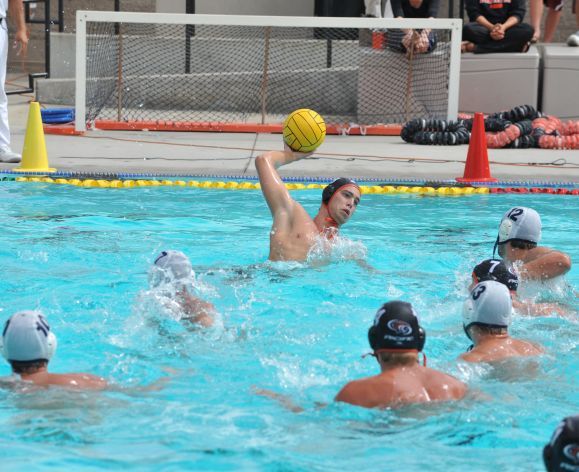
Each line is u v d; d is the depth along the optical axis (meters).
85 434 6.69
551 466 4.66
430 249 13.31
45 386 7.50
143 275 11.60
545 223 15.51
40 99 29.22
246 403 7.41
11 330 7.50
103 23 30.33
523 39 27.02
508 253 11.01
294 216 11.94
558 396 7.50
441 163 21.36
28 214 15.29
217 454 6.37
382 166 20.81
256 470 6.11
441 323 9.86
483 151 19.48
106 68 27.55
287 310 10.16
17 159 19.94
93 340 9.07
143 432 6.76
